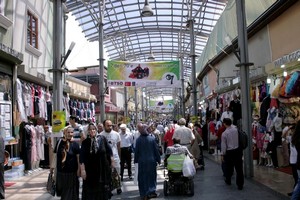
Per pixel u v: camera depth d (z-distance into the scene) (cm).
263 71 1276
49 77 1664
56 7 1130
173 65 2173
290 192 800
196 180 1095
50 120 1595
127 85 2148
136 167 907
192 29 2147
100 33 2131
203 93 3058
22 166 1249
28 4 1484
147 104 7706
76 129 884
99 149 646
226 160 954
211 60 2358
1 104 1155
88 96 2558
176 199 834
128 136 1145
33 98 1420
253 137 1348
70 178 649
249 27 1473
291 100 1080
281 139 1169
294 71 1099
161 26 3334
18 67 1339
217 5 2650
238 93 1578
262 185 920
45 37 1717
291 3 1122
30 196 887
